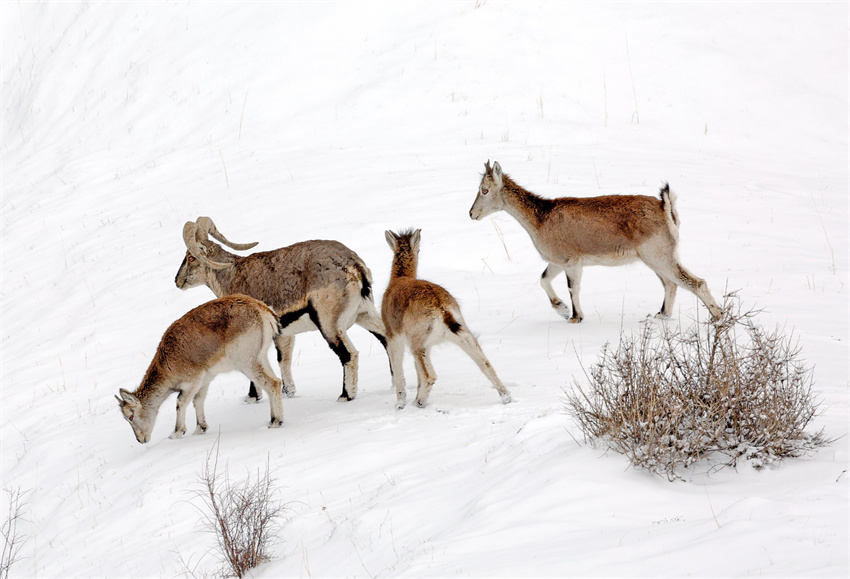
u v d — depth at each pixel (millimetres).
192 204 67375
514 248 51062
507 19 93812
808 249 47469
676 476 17766
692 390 19156
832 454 18094
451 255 50500
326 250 33031
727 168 68312
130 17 107000
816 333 32562
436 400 28328
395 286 28969
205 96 90250
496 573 14203
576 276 37469
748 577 12234
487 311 41562
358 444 25359
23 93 104375
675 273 35406
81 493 28859
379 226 54656
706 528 14461
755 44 93188
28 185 83375
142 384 30828
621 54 90312
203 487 25406
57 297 57094
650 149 74688
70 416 37500
